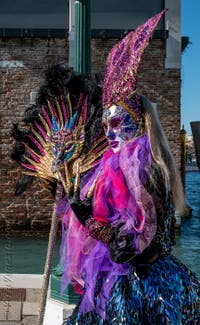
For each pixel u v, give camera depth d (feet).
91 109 9.24
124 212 7.53
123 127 8.21
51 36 46.09
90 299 7.95
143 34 8.27
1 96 46.37
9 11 47.57
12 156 9.73
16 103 46.39
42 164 9.16
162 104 47.32
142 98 8.42
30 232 45.80
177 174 8.20
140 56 8.19
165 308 7.67
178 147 47.24
